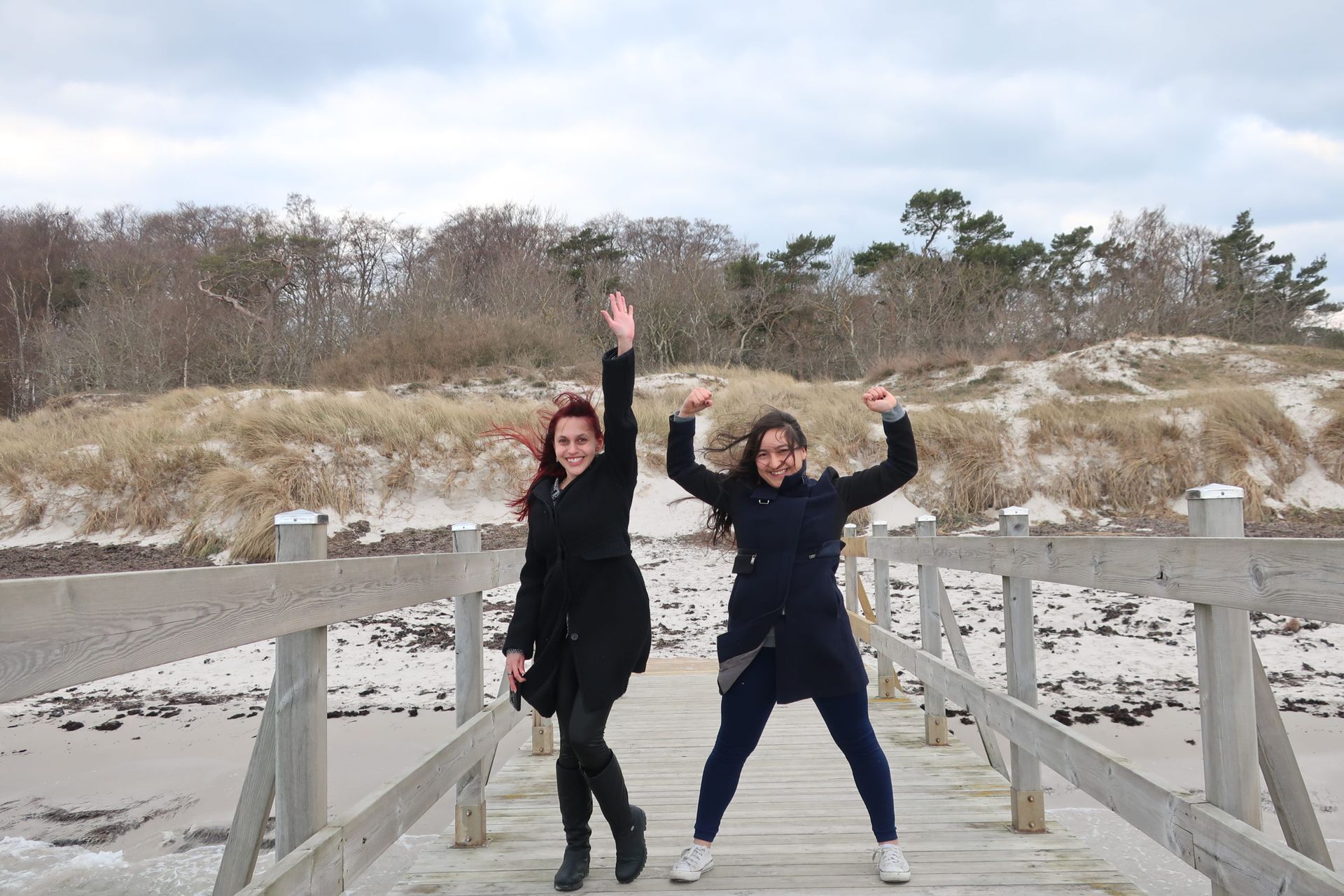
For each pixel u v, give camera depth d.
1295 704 6.38
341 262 42.31
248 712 6.83
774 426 3.03
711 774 3.13
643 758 4.89
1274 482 14.66
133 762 5.70
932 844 3.45
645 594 3.04
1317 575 1.67
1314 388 17.72
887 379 23.00
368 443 15.47
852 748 3.08
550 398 20.92
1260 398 16.03
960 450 15.38
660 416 17.03
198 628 1.72
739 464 3.16
